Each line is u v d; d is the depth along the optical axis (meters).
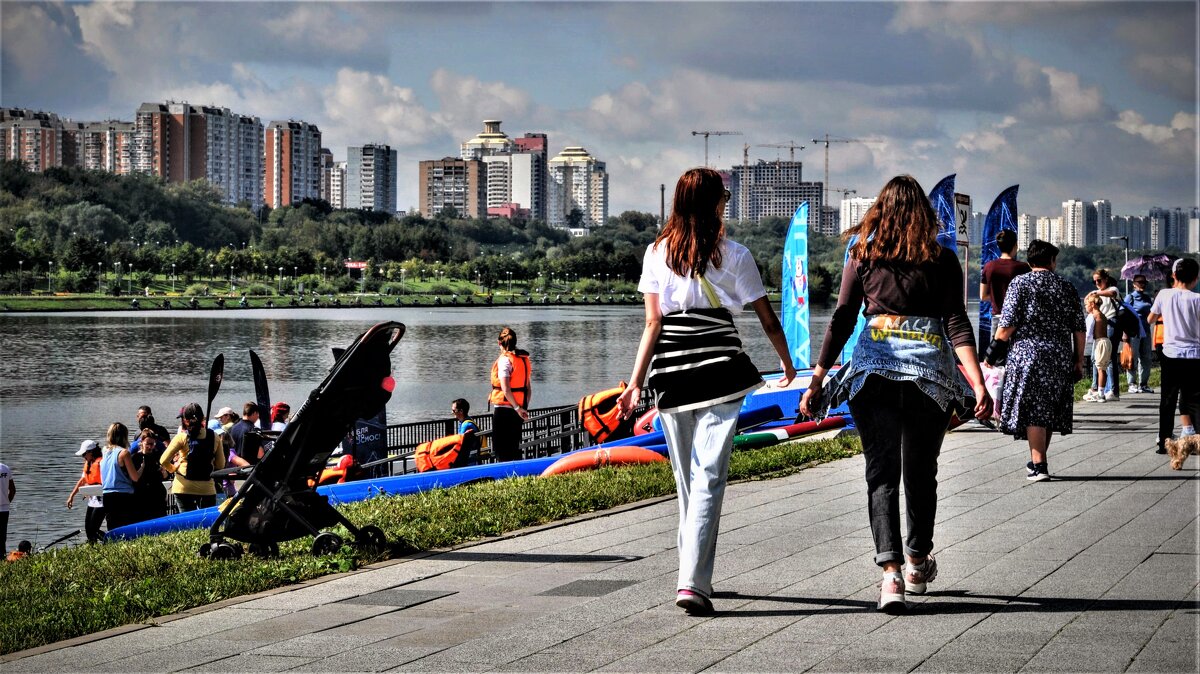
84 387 46.47
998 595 5.93
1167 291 11.63
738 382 5.83
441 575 6.98
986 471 10.62
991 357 10.12
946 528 7.86
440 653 5.20
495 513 8.98
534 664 4.98
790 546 7.45
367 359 8.07
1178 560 6.66
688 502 5.98
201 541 8.80
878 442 5.85
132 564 7.88
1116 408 17.05
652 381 5.95
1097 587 6.02
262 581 6.92
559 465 12.56
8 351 69.06
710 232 5.86
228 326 101.69
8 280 168.88
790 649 5.06
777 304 153.62
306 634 5.66
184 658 5.30
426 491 11.16
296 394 42.66
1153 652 4.84
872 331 5.95
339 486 12.67
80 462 26.81
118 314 134.88
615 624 5.60
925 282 5.88
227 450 17.09
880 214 5.96
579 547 7.74
